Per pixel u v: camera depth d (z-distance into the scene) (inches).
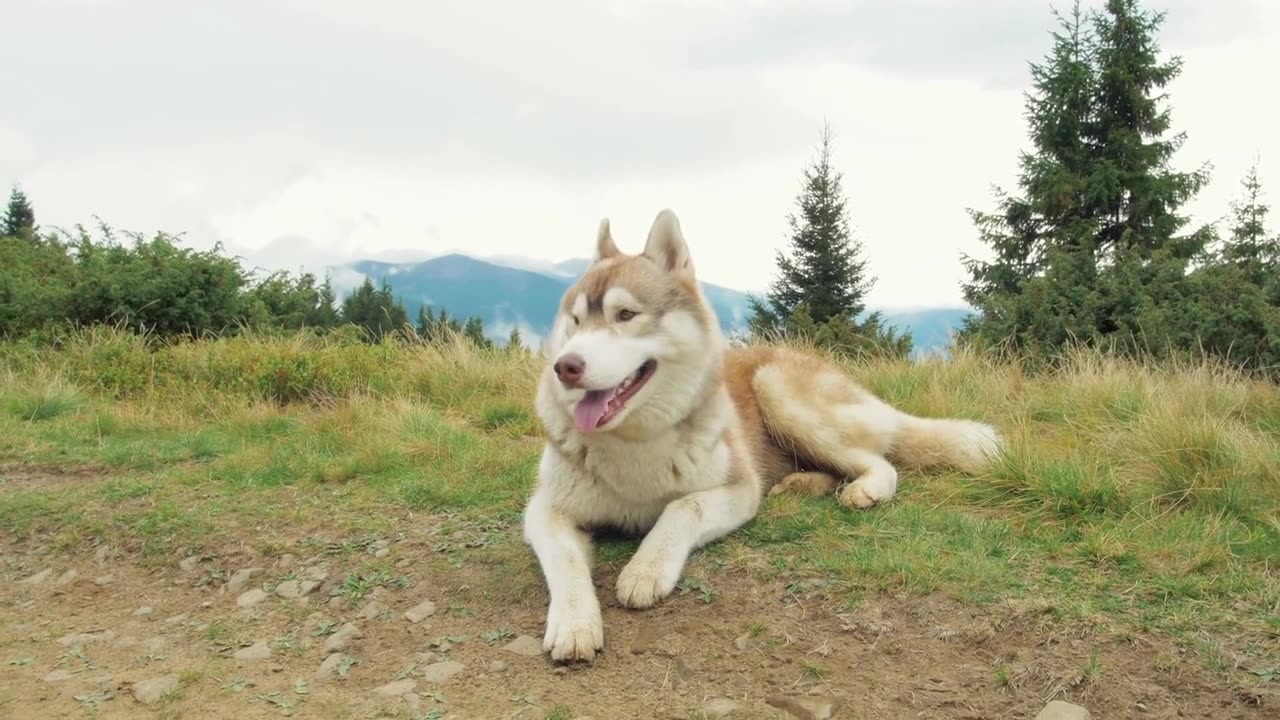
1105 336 119.7
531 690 42.7
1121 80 247.0
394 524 60.4
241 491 68.1
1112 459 63.5
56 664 47.6
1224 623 43.9
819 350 118.1
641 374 52.4
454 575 52.8
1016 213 255.9
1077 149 253.3
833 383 64.4
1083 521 54.5
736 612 46.8
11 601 54.9
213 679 45.4
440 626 48.4
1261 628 43.4
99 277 134.8
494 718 41.1
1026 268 251.8
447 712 41.7
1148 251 230.8
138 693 44.1
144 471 75.2
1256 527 52.7
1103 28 254.8
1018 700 40.6
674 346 52.0
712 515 52.3
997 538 52.8
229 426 86.4
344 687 44.3
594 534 56.1
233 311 144.0
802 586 48.2
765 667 43.0
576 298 53.9
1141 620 44.3
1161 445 61.2
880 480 59.1
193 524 61.7
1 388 103.0
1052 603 45.3
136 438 85.8
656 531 50.4
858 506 57.4
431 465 71.3
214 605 53.1
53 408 94.5
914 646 43.7
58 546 60.9
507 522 59.3
